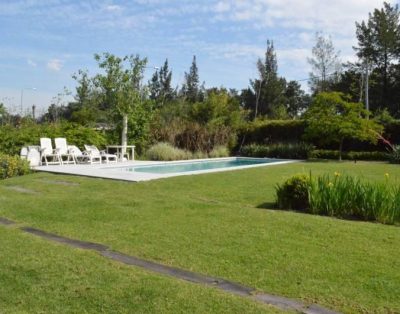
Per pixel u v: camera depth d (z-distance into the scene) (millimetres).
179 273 4578
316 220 7078
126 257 5133
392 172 15562
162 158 20547
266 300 3871
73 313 3578
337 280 4340
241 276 4465
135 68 20547
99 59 20062
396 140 23516
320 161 21438
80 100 24375
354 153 22922
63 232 6312
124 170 15055
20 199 8992
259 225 6711
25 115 24094
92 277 4367
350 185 7648
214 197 9562
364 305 3742
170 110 31094
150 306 3695
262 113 54469
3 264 4746
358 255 5184
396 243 5723
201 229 6457
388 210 7113
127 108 19641
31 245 5520
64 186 10867
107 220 7098
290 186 8383
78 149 17328
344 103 22219
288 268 4703
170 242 5746
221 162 21844
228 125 28562
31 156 15578
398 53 43688
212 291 4016
